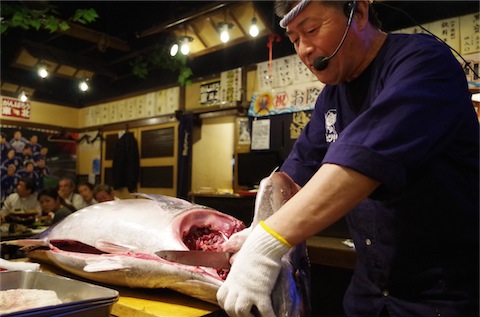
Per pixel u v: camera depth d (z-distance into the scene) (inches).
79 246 82.0
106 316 45.7
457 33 131.2
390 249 47.3
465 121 43.0
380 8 147.9
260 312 40.1
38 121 276.2
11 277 55.5
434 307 44.6
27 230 154.9
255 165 177.3
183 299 61.2
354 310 53.0
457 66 43.5
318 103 61.9
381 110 38.6
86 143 292.7
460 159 43.9
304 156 61.9
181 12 191.9
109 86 305.4
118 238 70.3
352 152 37.2
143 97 252.7
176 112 223.0
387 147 37.0
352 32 45.8
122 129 266.8
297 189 57.4
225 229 71.9
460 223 43.9
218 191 177.6
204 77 214.2
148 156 248.1
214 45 184.5
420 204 44.1
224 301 42.0
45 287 54.4
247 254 41.4
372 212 48.8
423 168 43.0
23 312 38.9
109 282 66.6
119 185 255.1
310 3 44.1
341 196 37.3
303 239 39.3
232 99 198.5
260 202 52.2
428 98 38.6
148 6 235.3
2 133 257.1
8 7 172.9
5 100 259.3
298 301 46.5
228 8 157.4
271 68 180.4
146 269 59.7
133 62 257.4
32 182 224.7
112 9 243.4
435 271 44.8
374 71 48.7
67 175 290.4
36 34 257.9
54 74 239.5
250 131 186.9
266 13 159.6
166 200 75.7
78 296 50.5
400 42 47.4
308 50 47.0
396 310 47.3
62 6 237.3
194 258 56.2
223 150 223.6
